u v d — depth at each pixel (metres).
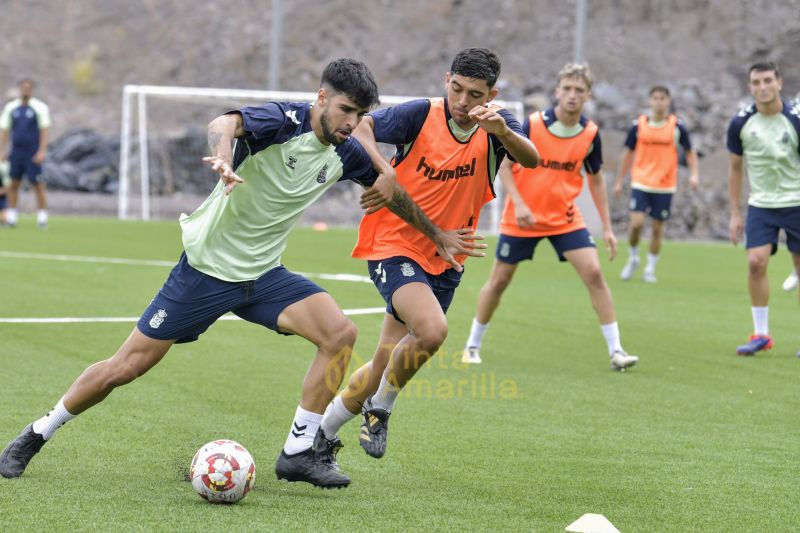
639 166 24.52
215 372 13.11
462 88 9.14
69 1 66.88
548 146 14.39
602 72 55.38
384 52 59.53
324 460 8.87
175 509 7.73
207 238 8.30
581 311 19.48
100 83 61.97
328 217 41.88
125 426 10.27
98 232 31.84
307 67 60.03
